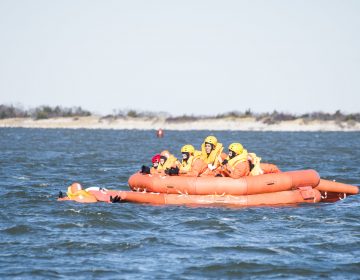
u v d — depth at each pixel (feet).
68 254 104.37
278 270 96.78
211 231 121.08
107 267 97.45
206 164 155.53
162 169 159.02
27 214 135.74
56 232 119.34
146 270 96.27
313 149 409.69
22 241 112.27
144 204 149.38
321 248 109.09
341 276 94.43
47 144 460.14
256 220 131.54
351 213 141.18
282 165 271.49
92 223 126.62
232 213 138.82
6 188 179.63
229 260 101.19
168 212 139.13
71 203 149.59
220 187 148.66
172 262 100.27
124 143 493.36
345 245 110.93
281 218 134.00
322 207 148.77
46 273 94.27
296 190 153.79
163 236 116.67
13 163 270.05
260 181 149.79
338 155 344.08
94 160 295.28
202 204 148.05
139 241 112.78
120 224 126.31
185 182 149.59
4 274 93.81
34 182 196.95
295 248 108.78
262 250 107.55
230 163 150.61
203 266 98.27
